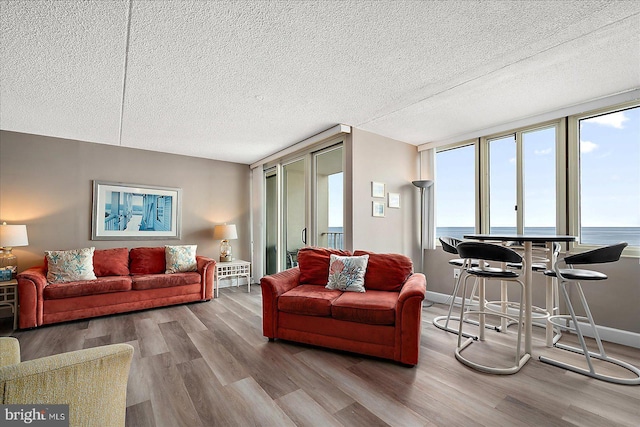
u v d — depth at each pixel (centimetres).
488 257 221
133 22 171
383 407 171
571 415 164
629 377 203
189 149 456
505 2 159
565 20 174
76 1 154
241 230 548
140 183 449
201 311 369
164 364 224
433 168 425
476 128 370
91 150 412
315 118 333
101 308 337
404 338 221
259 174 527
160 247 437
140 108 297
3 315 343
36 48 194
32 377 97
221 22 172
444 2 159
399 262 296
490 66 226
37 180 375
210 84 249
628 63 222
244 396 182
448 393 185
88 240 407
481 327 272
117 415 118
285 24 175
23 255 364
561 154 313
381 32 184
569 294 298
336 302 247
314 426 155
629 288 266
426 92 271
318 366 222
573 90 267
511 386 194
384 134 394
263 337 282
